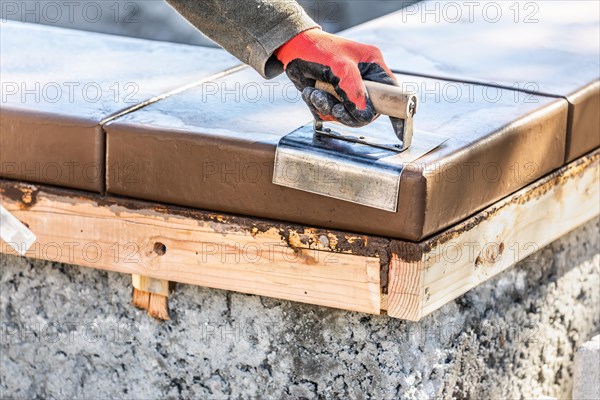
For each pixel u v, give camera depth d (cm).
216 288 329
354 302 297
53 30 433
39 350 367
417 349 309
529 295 365
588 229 396
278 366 328
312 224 297
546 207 338
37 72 372
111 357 355
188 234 314
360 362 314
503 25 430
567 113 338
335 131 301
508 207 318
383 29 430
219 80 368
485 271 314
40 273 356
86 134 318
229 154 300
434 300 293
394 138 297
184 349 342
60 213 330
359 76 274
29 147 327
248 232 305
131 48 410
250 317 328
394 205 279
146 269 325
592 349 347
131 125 313
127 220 322
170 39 935
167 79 366
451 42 407
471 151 293
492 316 344
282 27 283
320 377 322
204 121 317
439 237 288
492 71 368
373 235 288
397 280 287
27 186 331
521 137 315
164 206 316
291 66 286
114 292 346
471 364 337
